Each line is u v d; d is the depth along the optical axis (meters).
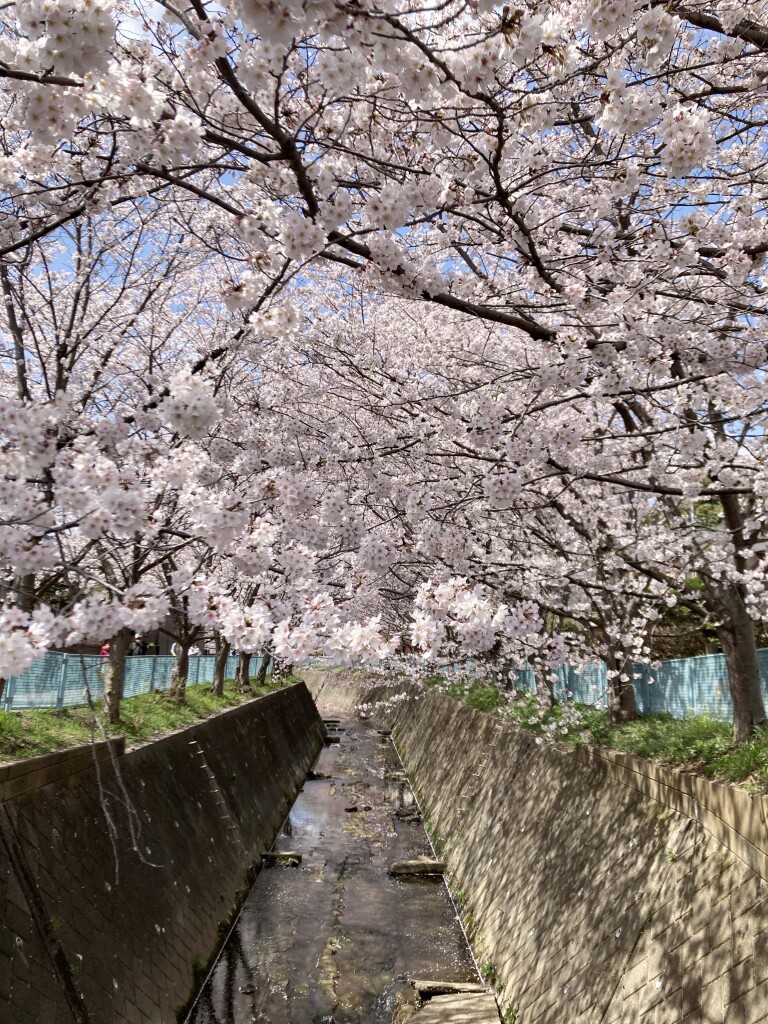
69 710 9.35
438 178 4.11
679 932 5.14
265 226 3.68
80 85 3.05
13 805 5.60
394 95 4.09
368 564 4.59
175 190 7.17
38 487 3.62
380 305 9.13
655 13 3.35
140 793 8.30
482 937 9.45
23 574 3.19
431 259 5.95
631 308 5.01
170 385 3.35
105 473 3.22
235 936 9.91
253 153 3.43
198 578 3.71
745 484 6.27
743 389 6.16
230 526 3.52
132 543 4.14
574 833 7.98
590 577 8.34
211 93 3.91
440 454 5.95
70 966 5.55
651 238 4.85
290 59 3.79
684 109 3.69
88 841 6.60
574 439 5.18
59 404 3.29
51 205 4.88
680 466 6.62
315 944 9.85
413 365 7.84
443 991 8.41
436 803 15.71
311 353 6.96
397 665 12.04
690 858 5.47
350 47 2.93
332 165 4.38
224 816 11.44
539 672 10.38
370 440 6.29
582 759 8.61
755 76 5.27
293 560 3.94
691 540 7.15
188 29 3.12
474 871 11.01
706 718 8.30
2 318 8.16
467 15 4.59
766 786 5.02
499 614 3.64
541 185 5.16
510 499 4.77
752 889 4.57
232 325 7.72
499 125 3.79
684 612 13.92
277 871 12.59
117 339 7.80
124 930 6.72
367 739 29.38
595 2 3.25
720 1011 4.35
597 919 6.49
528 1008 7.07
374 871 12.95
